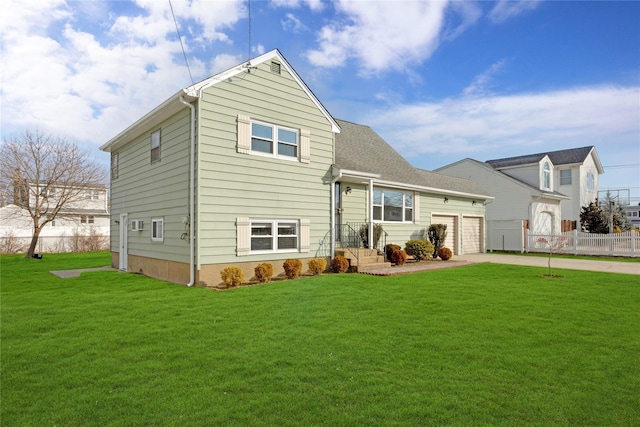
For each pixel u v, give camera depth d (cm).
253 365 433
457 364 435
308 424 308
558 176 3016
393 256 1420
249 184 1077
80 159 2812
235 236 1042
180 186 1059
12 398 355
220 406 338
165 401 348
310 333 554
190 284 980
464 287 941
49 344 511
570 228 2866
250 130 1083
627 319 637
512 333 555
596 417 321
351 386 378
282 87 1173
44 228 3102
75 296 851
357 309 703
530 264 1559
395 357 457
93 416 323
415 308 710
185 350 485
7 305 757
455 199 2088
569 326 593
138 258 1357
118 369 425
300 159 1212
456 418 318
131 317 654
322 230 1276
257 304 746
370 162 1617
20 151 2617
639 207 5606
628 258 1889
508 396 358
